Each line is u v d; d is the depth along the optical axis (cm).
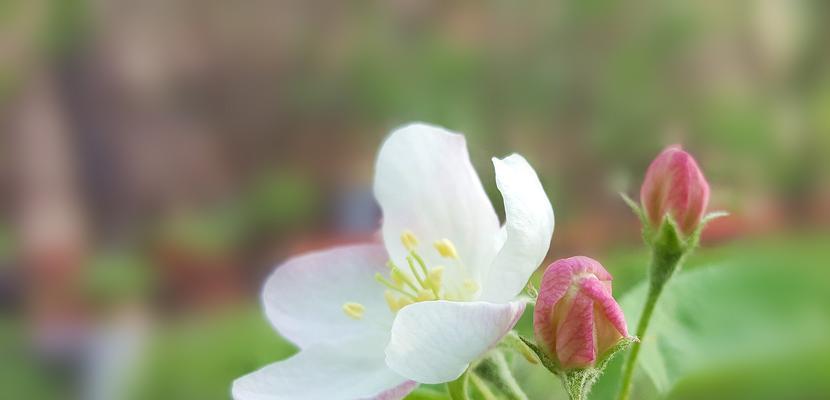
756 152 101
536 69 109
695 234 30
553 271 28
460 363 27
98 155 112
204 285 99
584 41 110
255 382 29
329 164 115
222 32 120
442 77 110
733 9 108
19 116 111
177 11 118
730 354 33
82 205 109
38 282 96
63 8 114
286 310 31
